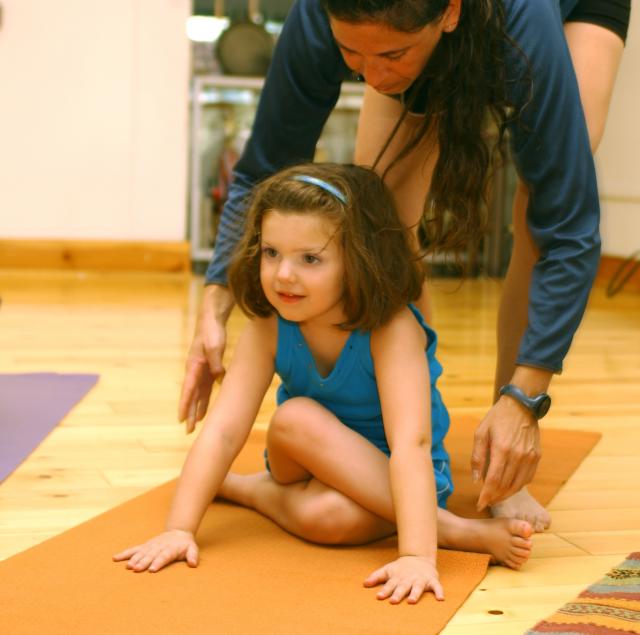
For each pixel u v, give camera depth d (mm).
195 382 1565
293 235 1308
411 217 1689
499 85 1305
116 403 2271
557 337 1339
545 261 1365
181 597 1168
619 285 4672
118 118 4824
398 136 1646
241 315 3846
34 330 3264
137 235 4922
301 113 1553
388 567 1226
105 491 1621
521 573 1308
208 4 5711
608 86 1528
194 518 1334
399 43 1178
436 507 1299
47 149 4789
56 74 4750
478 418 2203
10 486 1634
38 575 1226
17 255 4828
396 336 1365
